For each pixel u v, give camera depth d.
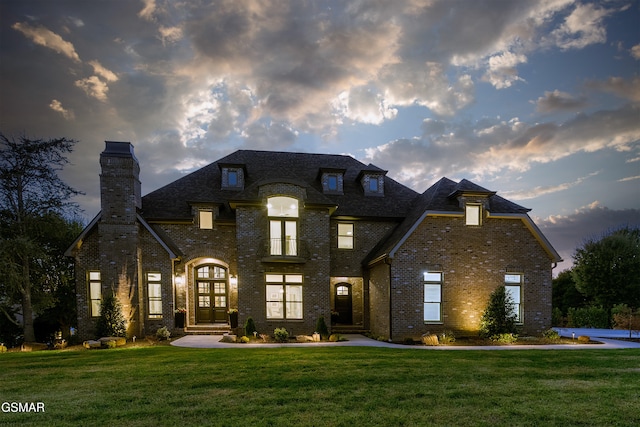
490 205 17.69
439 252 16.86
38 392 6.95
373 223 19.91
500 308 16.03
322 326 16.39
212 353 11.25
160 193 19.47
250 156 22.70
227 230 18.75
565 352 12.16
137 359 10.33
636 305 27.81
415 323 16.39
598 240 30.45
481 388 7.30
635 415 5.82
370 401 6.38
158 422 5.38
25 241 16.23
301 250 17.47
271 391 6.94
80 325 16.66
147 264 17.20
